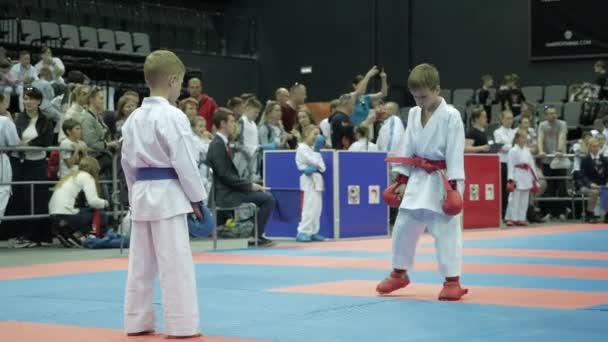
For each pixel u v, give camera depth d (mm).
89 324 5582
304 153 12961
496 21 23172
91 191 11867
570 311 5887
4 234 12484
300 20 25500
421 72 6469
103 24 22922
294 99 15281
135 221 5125
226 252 10961
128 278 5180
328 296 6734
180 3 25188
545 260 9695
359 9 24750
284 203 13359
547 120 18172
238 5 26219
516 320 5516
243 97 14078
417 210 6578
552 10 22391
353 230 13570
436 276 8102
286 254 10656
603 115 19375
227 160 11453
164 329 5059
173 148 5008
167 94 5211
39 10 21781
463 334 5012
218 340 4910
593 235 13734
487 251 10898
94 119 12234
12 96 14516
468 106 21016
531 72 22750
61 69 15688
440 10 23891
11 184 11398
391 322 5477
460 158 6445
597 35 21875
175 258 5016
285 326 5359
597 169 17609
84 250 11625
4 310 6234
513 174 16438
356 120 15805
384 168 14055
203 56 24125
